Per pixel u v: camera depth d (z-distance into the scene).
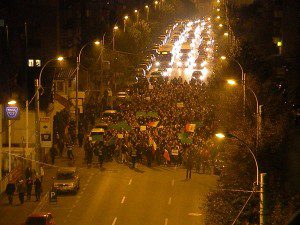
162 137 80.12
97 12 149.12
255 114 63.31
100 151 75.12
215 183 68.19
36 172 66.56
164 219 57.97
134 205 62.12
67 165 76.06
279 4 127.75
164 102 101.38
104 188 67.56
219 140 72.75
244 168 51.16
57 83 97.00
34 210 59.69
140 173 73.25
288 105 73.06
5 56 87.94
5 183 64.94
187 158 70.56
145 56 145.50
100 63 122.19
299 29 117.06
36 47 106.00
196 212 59.84
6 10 97.56
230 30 129.62
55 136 83.06
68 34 115.19
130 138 79.06
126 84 124.31
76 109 88.56
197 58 146.88
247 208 47.22
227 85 81.69
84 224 56.28
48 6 106.56
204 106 98.06
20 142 78.19
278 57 110.69
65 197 64.12
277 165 51.44
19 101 88.69
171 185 68.62
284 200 44.50
